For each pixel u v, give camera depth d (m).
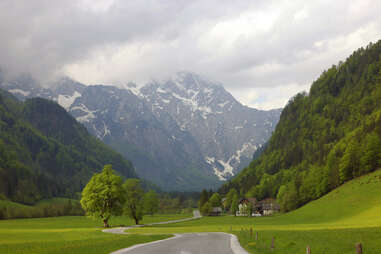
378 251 27.31
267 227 86.88
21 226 115.88
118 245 38.53
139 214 125.25
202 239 49.00
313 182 162.75
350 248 29.02
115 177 104.06
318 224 85.94
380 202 100.69
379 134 162.38
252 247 34.72
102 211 102.06
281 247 32.72
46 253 31.56
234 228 87.38
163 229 90.12
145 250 33.75
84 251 32.66
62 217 194.38
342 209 107.00
